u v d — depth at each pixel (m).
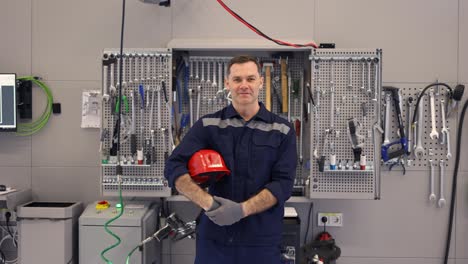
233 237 1.63
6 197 2.29
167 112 2.20
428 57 2.48
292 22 2.49
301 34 2.50
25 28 2.55
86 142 2.55
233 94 1.68
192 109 2.43
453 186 2.47
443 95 2.46
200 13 2.51
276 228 1.65
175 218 2.08
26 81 2.51
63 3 2.54
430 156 2.47
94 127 2.53
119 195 2.18
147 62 2.21
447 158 2.47
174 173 1.61
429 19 2.48
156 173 2.19
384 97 2.43
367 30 2.48
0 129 2.39
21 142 2.56
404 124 2.46
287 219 2.16
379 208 2.50
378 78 2.14
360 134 2.14
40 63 2.54
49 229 2.16
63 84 2.54
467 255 2.49
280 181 1.62
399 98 2.43
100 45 2.54
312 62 2.16
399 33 2.48
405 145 2.38
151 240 2.15
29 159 2.56
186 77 2.40
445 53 2.48
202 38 2.50
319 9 2.49
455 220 2.49
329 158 2.14
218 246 1.65
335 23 2.49
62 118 2.55
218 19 2.50
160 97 2.21
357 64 2.17
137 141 2.20
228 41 2.34
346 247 2.50
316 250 2.28
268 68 2.35
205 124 1.71
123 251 2.10
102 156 2.18
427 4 2.48
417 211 2.49
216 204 1.50
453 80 2.48
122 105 2.19
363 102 2.15
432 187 2.47
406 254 2.50
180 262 2.54
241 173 1.66
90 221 2.10
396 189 2.49
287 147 1.68
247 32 2.50
